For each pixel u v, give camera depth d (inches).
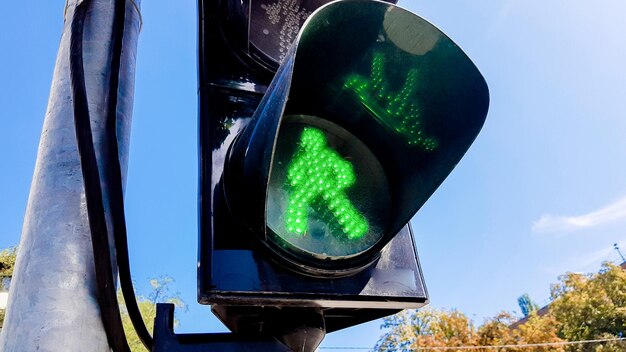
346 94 62.7
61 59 57.6
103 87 55.2
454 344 780.0
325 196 56.1
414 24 58.3
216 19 70.4
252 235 50.8
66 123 52.2
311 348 53.7
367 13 56.5
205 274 48.7
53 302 43.4
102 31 58.2
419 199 56.4
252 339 51.1
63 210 47.7
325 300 51.9
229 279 48.7
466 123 57.2
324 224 54.4
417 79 62.1
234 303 49.3
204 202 53.1
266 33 76.0
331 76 61.9
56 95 54.7
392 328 887.1
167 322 48.7
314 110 61.9
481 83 57.3
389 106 63.1
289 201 53.6
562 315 818.2
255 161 48.7
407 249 61.6
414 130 61.1
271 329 53.2
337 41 59.0
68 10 61.3
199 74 65.6
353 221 56.3
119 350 44.7
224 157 57.8
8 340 42.3
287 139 57.2
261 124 49.1
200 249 50.0
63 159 50.2
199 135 59.2
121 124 57.6
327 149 59.4
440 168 56.7
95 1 59.8
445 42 58.8
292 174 55.4
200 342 48.8
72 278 44.9
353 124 62.4
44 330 42.1
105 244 44.7
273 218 51.7
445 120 59.4
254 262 50.4
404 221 56.4
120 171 51.5
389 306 56.2
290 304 51.2
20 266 46.1
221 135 59.6
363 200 58.2
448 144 57.7
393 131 62.3
